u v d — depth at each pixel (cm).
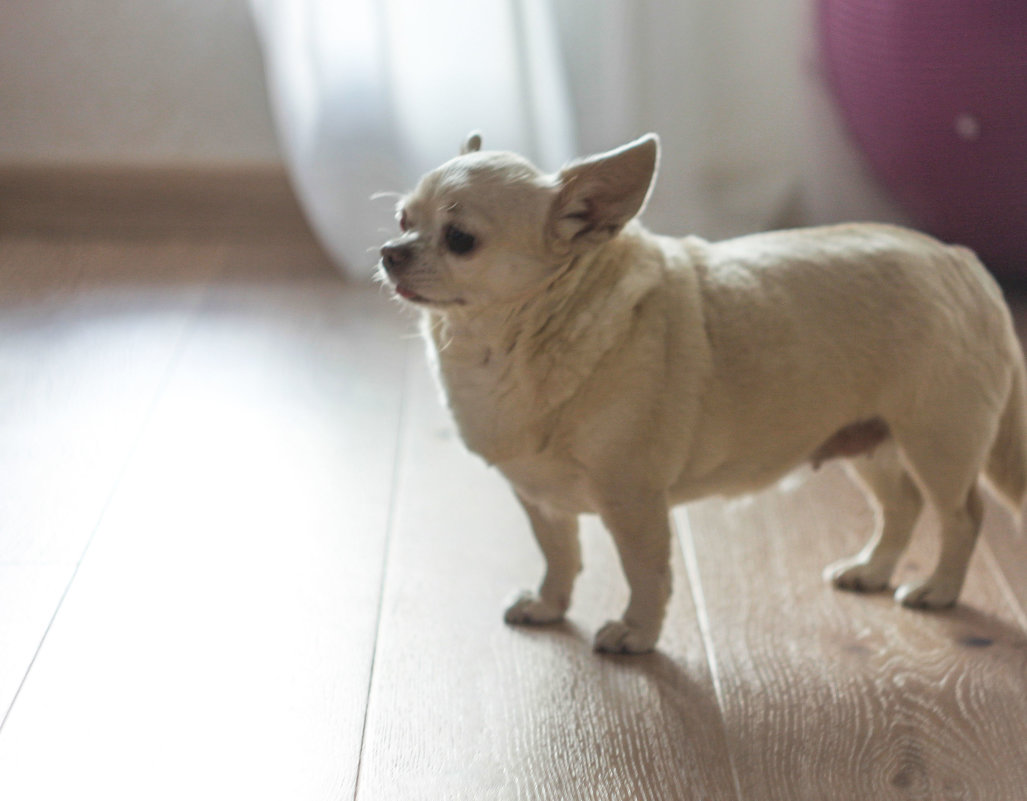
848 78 266
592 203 133
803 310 146
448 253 131
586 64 293
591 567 176
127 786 126
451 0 265
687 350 141
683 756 133
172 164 308
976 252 270
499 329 137
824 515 192
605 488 143
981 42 236
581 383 137
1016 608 165
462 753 133
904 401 151
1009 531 186
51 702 139
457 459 207
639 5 275
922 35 242
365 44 268
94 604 160
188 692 142
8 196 307
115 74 299
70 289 278
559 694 144
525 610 160
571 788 128
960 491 157
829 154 292
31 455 202
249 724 137
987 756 133
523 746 135
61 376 233
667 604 152
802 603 166
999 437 164
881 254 150
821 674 149
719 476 152
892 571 169
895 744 135
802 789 127
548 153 281
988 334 154
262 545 178
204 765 130
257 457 205
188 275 289
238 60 300
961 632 158
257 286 284
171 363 241
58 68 298
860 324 147
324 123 271
